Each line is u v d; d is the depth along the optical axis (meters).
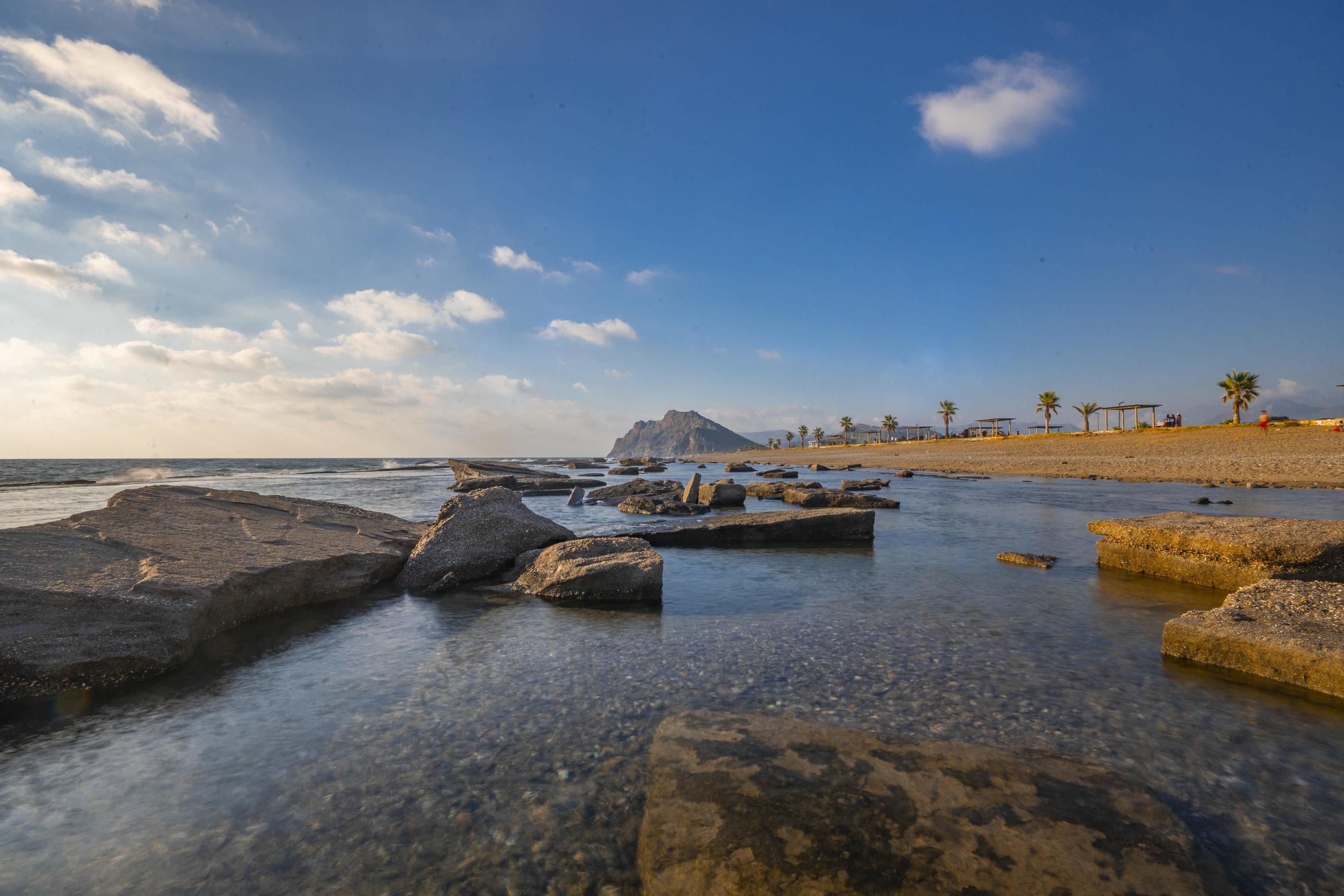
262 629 6.45
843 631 6.24
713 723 3.75
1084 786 3.04
